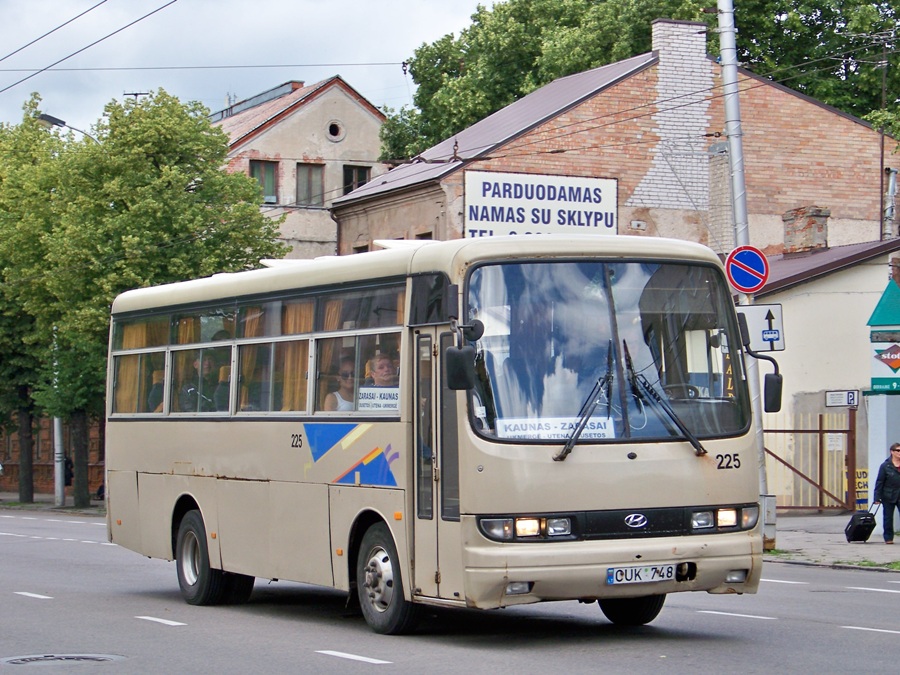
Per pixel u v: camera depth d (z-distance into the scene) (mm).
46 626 13258
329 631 12617
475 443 10742
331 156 52719
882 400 22688
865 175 38812
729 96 20875
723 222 36719
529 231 34812
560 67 44594
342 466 12492
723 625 12602
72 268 37875
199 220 37844
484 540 10656
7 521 36688
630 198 36250
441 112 47781
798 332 29609
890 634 11836
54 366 42250
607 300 11211
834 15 46219
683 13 44438
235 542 14352
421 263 11633
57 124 39719
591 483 10789
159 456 16109
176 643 11914
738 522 11227
